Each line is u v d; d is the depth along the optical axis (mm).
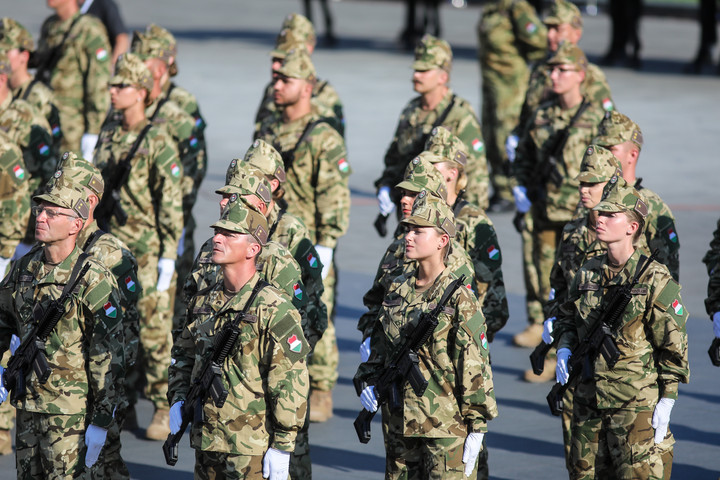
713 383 33562
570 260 25656
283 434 19812
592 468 22750
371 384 21141
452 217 20328
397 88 97312
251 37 133750
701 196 59844
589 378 21969
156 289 29844
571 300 22547
